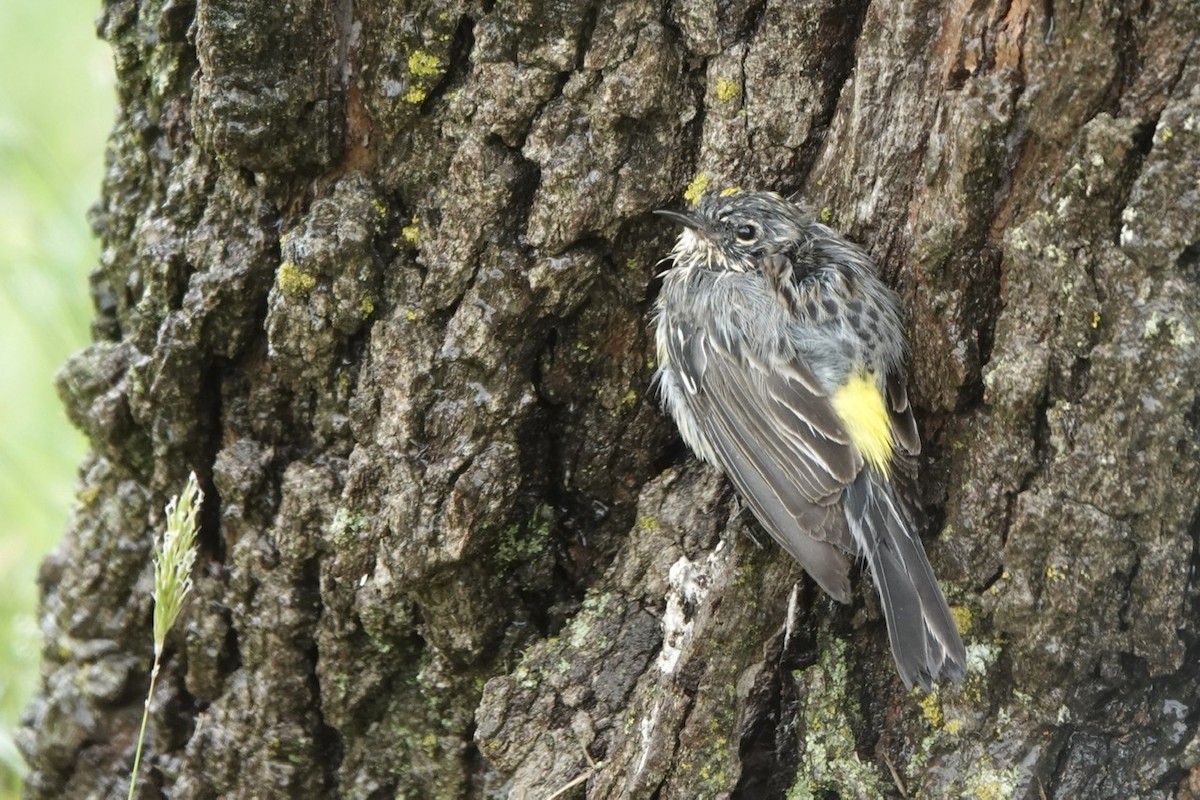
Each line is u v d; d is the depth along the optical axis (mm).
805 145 9469
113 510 11133
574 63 9141
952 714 8828
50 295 15023
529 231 9398
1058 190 8109
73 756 11508
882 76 8875
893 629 8602
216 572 10562
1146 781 8656
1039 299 8234
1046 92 8039
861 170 9109
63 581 11461
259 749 10523
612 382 9867
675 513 9828
